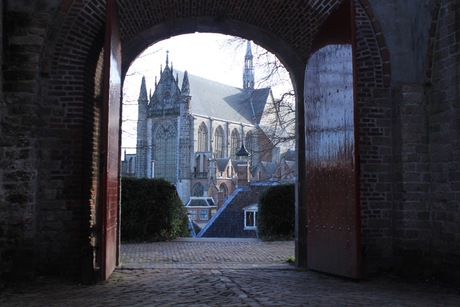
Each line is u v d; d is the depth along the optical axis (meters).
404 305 6.22
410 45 9.28
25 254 7.90
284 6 9.85
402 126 8.94
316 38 9.53
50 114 8.58
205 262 11.05
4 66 8.00
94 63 9.19
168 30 10.70
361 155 9.31
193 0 9.96
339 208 8.46
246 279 8.36
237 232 28.48
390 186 9.34
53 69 8.61
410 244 8.81
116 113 8.63
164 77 83.88
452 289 7.80
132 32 10.30
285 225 17.17
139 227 16.09
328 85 8.96
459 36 8.05
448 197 8.30
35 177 8.09
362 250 8.45
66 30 8.45
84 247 7.95
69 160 8.60
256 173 70.56
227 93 91.25
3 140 7.94
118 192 9.81
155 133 83.69
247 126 88.44
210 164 78.38
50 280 8.05
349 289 7.48
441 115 8.55
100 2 8.37
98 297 6.63
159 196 16.25
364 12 9.16
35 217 8.09
